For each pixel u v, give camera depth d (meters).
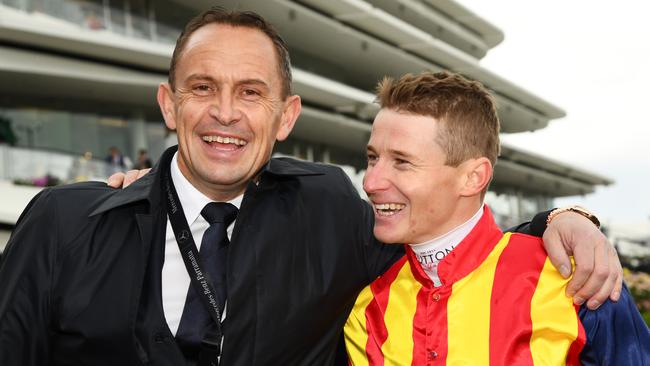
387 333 2.58
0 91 18.52
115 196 2.59
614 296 2.31
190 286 2.52
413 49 30.31
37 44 17.17
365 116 26.42
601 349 2.35
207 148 2.57
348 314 2.84
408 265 2.68
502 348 2.38
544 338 2.38
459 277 2.50
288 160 3.08
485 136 2.52
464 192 2.50
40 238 2.50
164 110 2.78
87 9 18.05
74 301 2.45
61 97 19.39
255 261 2.62
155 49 18.55
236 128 2.56
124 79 18.70
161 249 2.57
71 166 17.16
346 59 29.27
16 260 2.48
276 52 2.67
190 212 2.65
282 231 2.72
